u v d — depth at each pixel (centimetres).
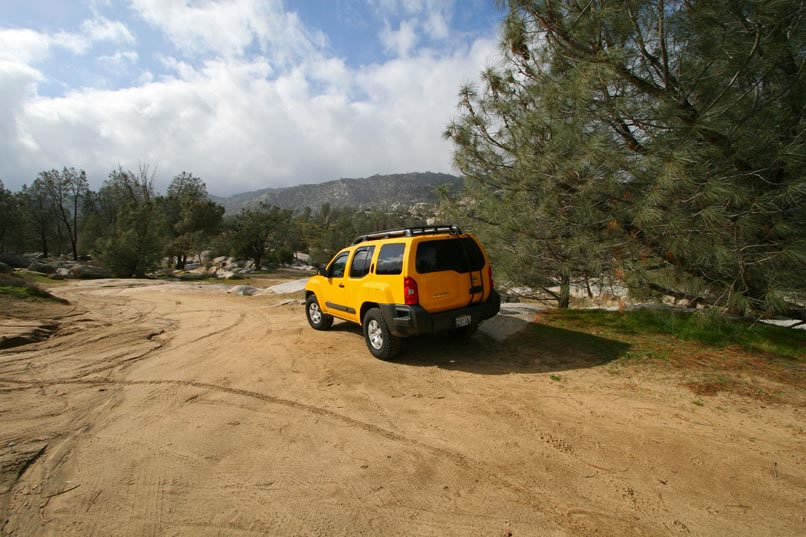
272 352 712
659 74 634
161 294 1942
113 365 656
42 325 910
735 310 596
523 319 839
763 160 579
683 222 562
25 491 312
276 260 5809
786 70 565
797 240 527
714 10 545
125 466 346
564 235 762
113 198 5766
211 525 272
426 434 389
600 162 617
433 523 267
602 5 633
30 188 5431
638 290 692
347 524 268
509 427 395
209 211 5775
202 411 461
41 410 469
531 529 259
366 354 674
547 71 779
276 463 345
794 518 261
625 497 287
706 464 321
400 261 589
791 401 420
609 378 507
